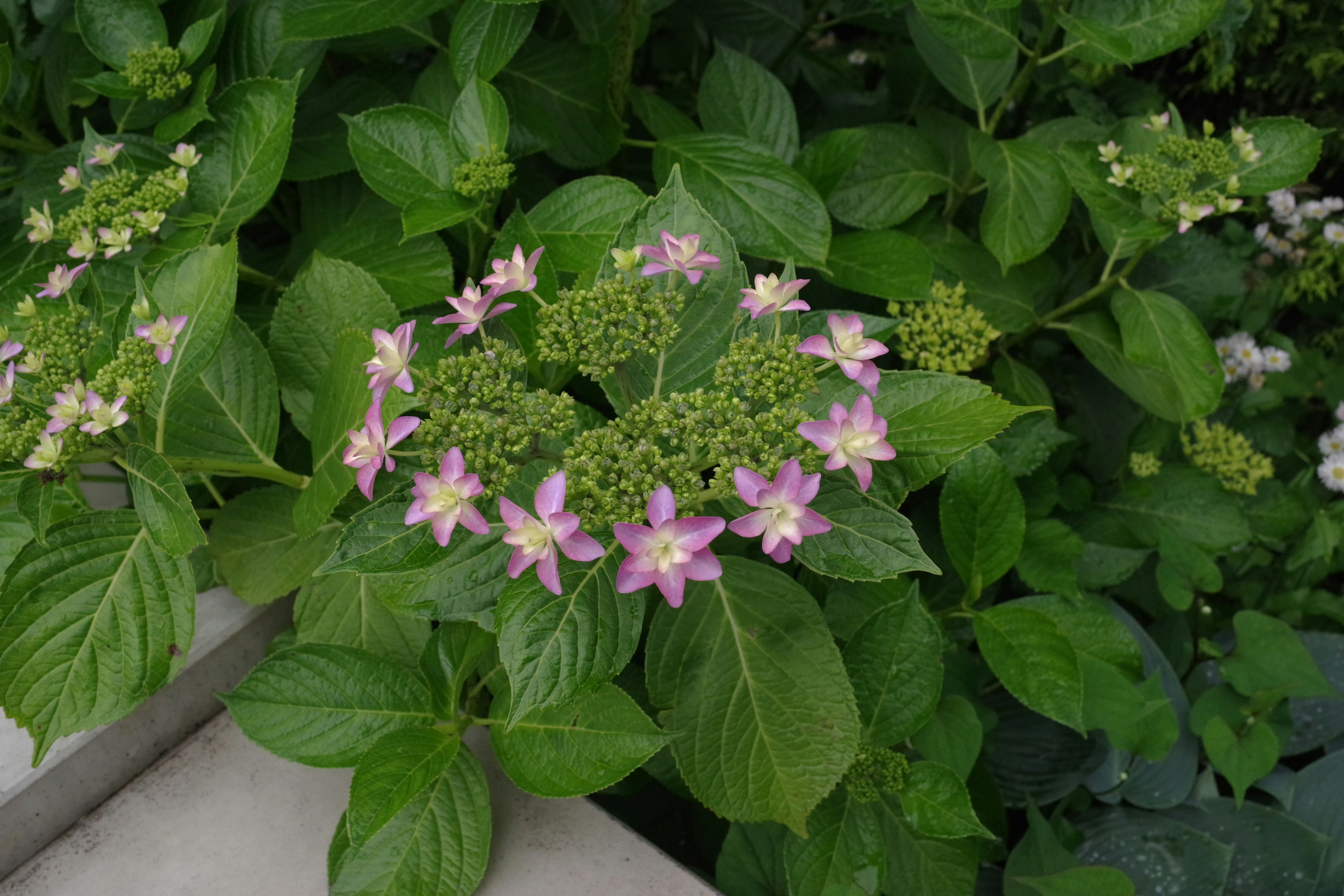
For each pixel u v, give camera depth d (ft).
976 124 3.29
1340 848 2.53
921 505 2.77
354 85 2.73
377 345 1.82
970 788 2.49
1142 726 2.46
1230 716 2.60
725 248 1.97
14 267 2.56
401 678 2.10
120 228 2.25
